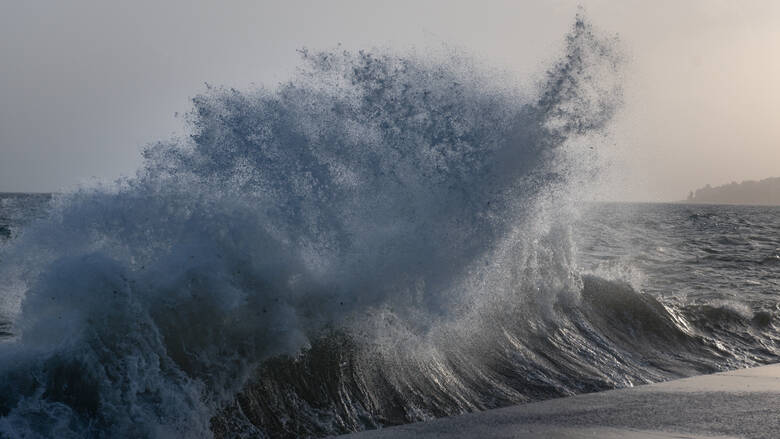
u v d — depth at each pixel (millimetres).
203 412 16188
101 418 14719
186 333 16953
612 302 30000
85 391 14891
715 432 16516
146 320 16266
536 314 26906
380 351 20484
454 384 21000
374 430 17516
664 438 16047
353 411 18344
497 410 19578
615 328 28594
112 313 15898
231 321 17703
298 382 18328
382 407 18906
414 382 20281
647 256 64938
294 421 17297
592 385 22844
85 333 15461
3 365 14609
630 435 16312
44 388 14531
